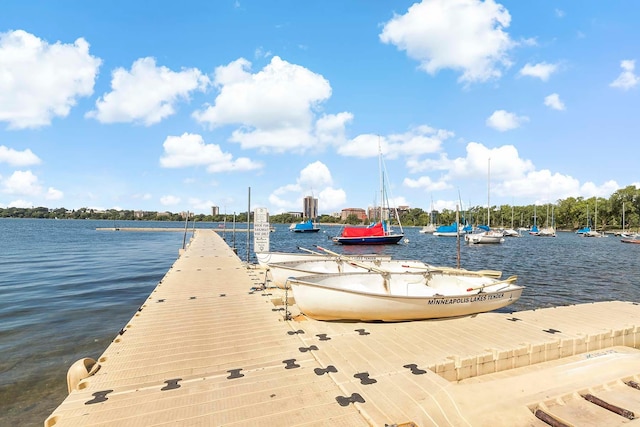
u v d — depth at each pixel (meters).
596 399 4.54
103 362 4.84
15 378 6.28
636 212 83.38
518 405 4.23
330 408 3.65
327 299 6.72
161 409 3.60
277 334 6.13
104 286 14.58
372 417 3.45
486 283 8.92
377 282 8.81
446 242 52.69
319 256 14.01
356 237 42.44
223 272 13.73
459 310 7.52
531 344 5.80
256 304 8.33
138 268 20.19
